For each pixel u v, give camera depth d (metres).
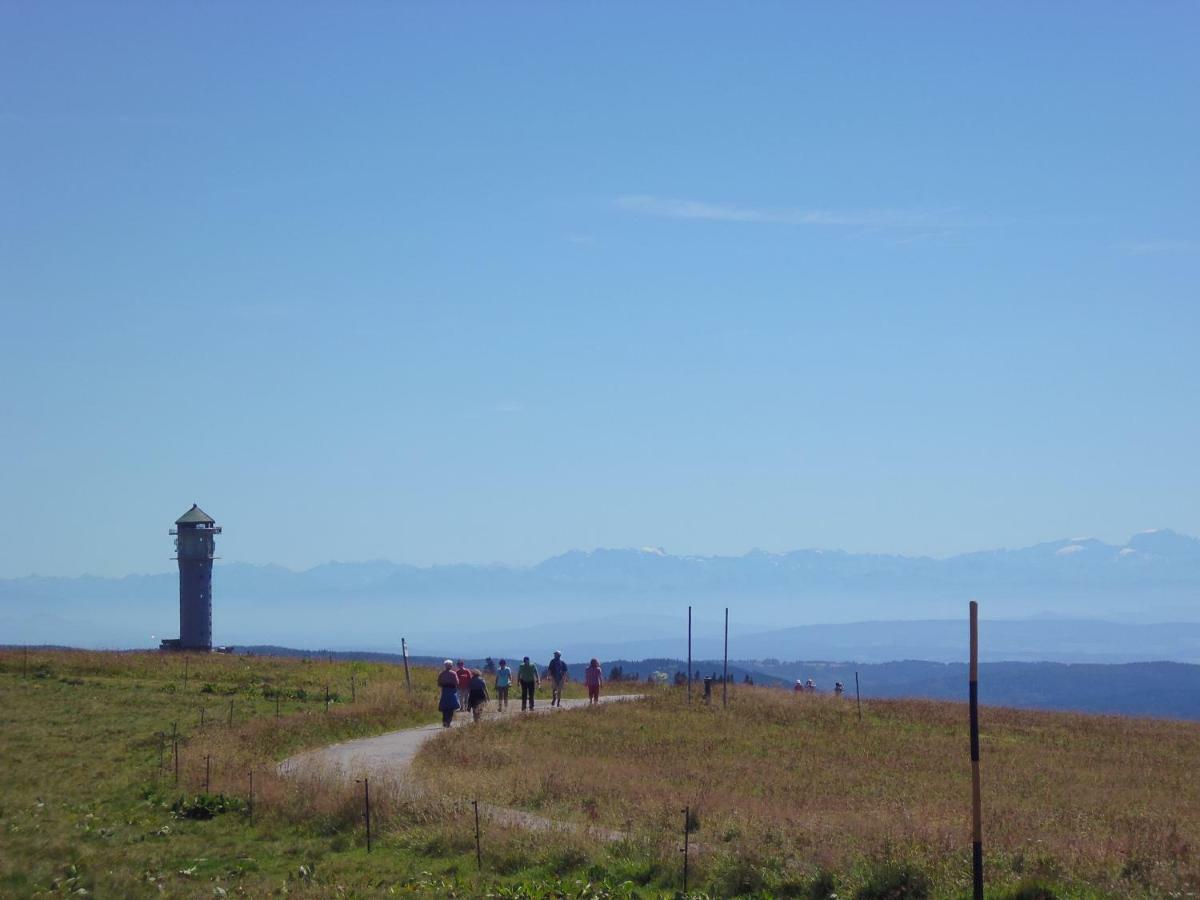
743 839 23.09
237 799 28.81
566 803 27.78
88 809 28.05
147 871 22.53
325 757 36.34
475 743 39.06
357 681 59.25
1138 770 39.88
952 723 52.69
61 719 42.12
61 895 20.58
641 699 58.38
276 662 66.62
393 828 25.81
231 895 20.91
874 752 41.97
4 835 24.88
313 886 21.33
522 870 22.27
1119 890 19.14
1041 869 20.14
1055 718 57.66
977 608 17.92
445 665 46.16
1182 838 24.27
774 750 41.56
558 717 49.09
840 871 20.39
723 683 57.78
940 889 19.28
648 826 24.77
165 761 33.66
